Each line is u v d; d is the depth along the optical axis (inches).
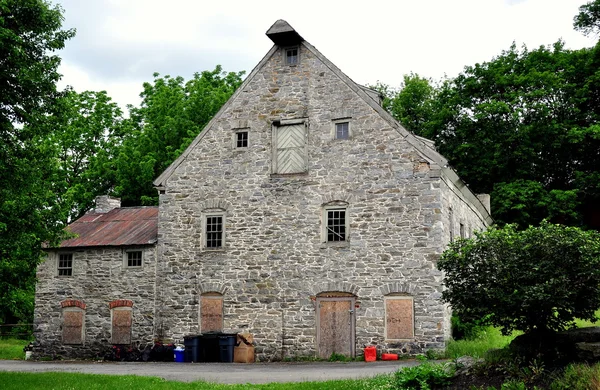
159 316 976.9
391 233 872.3
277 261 923.4
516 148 1402.6
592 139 1358.3
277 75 968.3
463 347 814.5
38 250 777.6
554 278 515.5
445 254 586.6
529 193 1343.5
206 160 988.6
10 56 635.5
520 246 544.4
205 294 956.0
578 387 451.8
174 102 1549.0
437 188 861.8
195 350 917.2
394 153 887.1
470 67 1536.7
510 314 544.1
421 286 847.7
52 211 812.0
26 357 1054.4
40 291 1066.1
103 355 1003.9
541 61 1481.3
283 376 666.8
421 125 1726.1
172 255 984.3
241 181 962.7
